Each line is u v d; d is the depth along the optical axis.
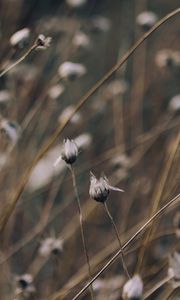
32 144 0.87
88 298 0.71
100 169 0.92
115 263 0.72
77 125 0.97
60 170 0.85
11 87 0.88
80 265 0.82
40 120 0.89
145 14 0.83
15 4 1.03
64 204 0.89
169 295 0.60
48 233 0.87
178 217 0.63
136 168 0.91
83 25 1.00
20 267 0.83
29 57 0.97
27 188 0.84
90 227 0.86
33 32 0.98
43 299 0.76
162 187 0.59
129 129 1.02
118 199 0.91
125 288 0.51
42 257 0.82
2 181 0.78
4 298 0.73
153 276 0.70
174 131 0.92
